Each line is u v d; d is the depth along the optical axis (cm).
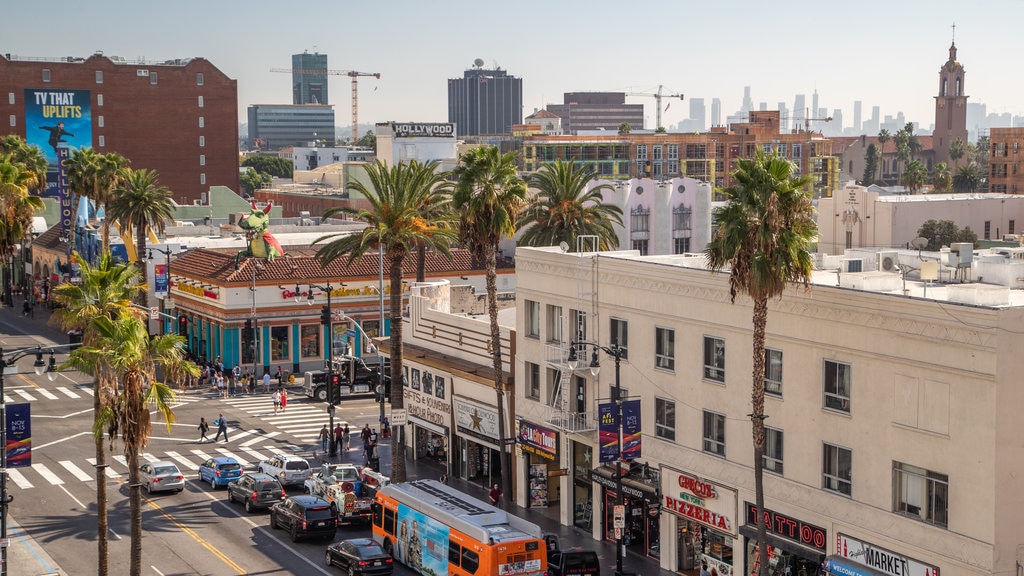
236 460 6384
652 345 4916
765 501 4369
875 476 3897
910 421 3753
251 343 9538
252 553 5100
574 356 4784
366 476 6000
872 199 8181
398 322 6059
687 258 5178
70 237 12294
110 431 4191
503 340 5962
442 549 4572
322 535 5259
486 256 5534
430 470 6712
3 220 6481
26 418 4578
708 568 4691
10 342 10781
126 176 11825
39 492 6128
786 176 3794
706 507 4647
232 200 15450
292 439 7450
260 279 9494
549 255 5472
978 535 3541
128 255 11000
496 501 5772
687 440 4759
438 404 6612
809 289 4053
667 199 11106
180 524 5566
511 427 5903
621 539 4619
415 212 6091
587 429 5241
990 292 3903
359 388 8819
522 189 5441
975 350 3503
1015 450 3509
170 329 10669
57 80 19712
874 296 3828
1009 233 8675
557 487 5925
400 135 17200
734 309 4453
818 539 4138
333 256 6362
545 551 4362
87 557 5034
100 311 4053
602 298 5188
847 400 4016
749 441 4438
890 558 3841
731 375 4503
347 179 17675
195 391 9069
